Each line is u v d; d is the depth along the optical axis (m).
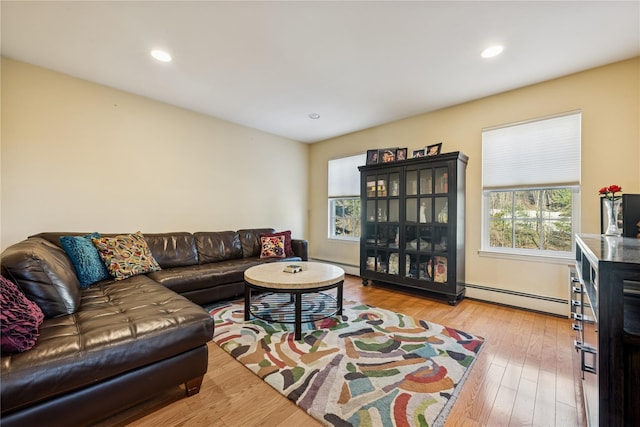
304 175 5.27
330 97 3.24
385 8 1.82
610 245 1.39
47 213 2.63
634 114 2.37
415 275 3.44
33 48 2.30
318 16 1.90
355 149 4.60
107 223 3.00
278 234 4.00
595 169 2.54
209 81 2.87
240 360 1.91
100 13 1.88
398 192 3.58
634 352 0.91
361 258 3.96
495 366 1.84
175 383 1.47
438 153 3.37
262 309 2.88
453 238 3.08
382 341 2.17
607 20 1.90
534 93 2.87
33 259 1.49
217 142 3.97
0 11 1.85
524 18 1.90
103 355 1.23
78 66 2.59
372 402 1.49
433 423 1.34
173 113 3.51
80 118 2.82
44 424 1.10
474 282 3.28
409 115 3.80
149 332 1.39
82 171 2.83
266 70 2.64
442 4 1.78
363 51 2.32
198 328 1.55
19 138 2.49
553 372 1.77
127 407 1.41
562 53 2.31
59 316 1.51
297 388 1.60
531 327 2.46
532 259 2.89
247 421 1.37
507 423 1.35
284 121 4.09
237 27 2.03
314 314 2.73
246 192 4.35
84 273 2.18
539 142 2.85
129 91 3.11
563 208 2.79
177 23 1.98
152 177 3.34
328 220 5.06
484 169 3.22
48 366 1.09
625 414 0.91
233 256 3.71
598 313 0.95
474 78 2.76
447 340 2.20
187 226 3.67
